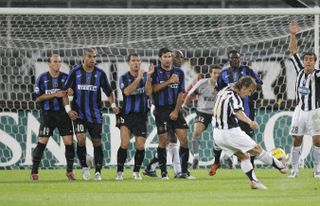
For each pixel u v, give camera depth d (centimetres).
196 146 5581
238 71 4972
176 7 7212
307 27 5991
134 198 3559
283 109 5900
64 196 3669
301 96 4881
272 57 6006
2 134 5800
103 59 6019
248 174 4028
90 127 4772
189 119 5866
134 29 6097
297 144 4950
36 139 5822
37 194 3800
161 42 6097
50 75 4816
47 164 5834
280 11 5378
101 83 4759
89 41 6084
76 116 4716
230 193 3803
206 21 6084
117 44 6028
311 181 4525
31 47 6000
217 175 5178
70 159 4866
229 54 4966
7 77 5916
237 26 6078
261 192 3841
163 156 4894
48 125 4822
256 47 6028
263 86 5956
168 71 4844
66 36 6072
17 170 5709
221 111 3994
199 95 5459
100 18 6078
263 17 6056
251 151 4025
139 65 4741
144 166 5828
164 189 4088
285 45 6012
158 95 4841
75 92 4734
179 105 4847
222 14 5353
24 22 6000
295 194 3716
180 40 6097
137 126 4816
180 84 4859
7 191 4006
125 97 4772
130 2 7238
